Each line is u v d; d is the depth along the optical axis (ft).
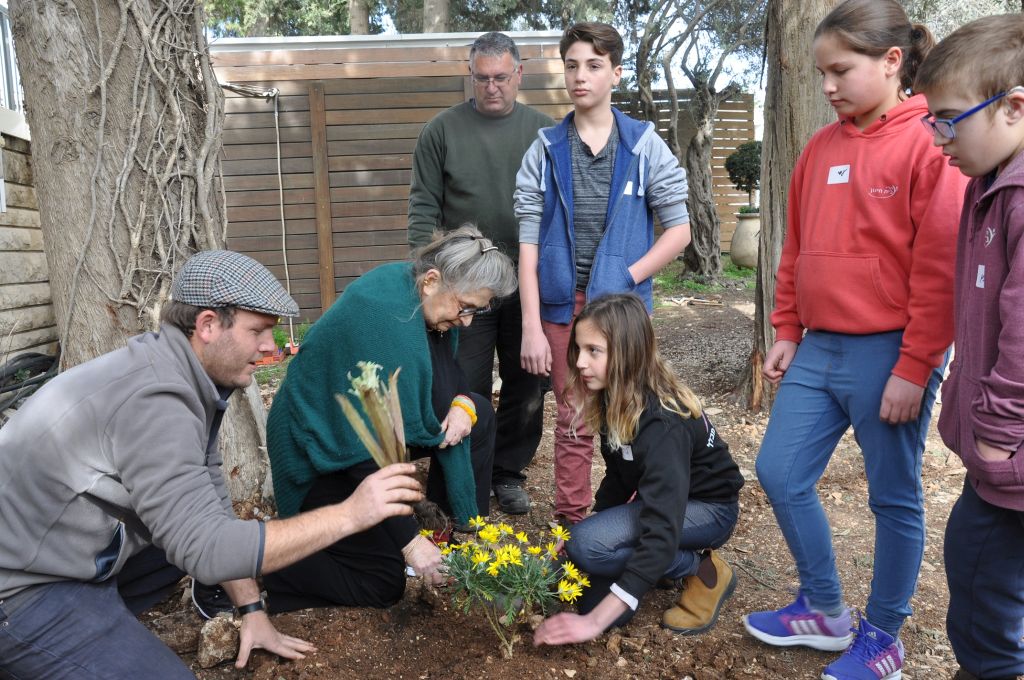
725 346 22.43
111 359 6.31
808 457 7.86
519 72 12.70
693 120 37.93
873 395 7.38
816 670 7.96
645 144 9.99
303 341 9.30
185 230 10.66
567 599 7.82
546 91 29.63
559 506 10.91
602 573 8.51
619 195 9.95
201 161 10.74
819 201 7.63
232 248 29.63
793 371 8.04
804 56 14.67
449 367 10.38
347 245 29.96
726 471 8.74
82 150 10.07
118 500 6.13
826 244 7.52
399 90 29.45
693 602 8.66
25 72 10.07
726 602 9.32
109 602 6.49
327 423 9.06
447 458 10.05
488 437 10.81
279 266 29.84
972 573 6.56
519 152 12.80
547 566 8.00
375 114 29.43
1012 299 5.60
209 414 6.76
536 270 10.54
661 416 8.12
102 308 10.33
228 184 29.32
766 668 7.99
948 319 6.75
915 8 33.47
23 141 17.88
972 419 5.95
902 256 7.13
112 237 10.26
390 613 8.90
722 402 17.54
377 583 8.90
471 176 12.73
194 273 6.30
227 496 7.76
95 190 10.12
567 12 49.44
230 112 28.99
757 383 16.62
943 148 6.06
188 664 8.29
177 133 10.52
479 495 10.99
